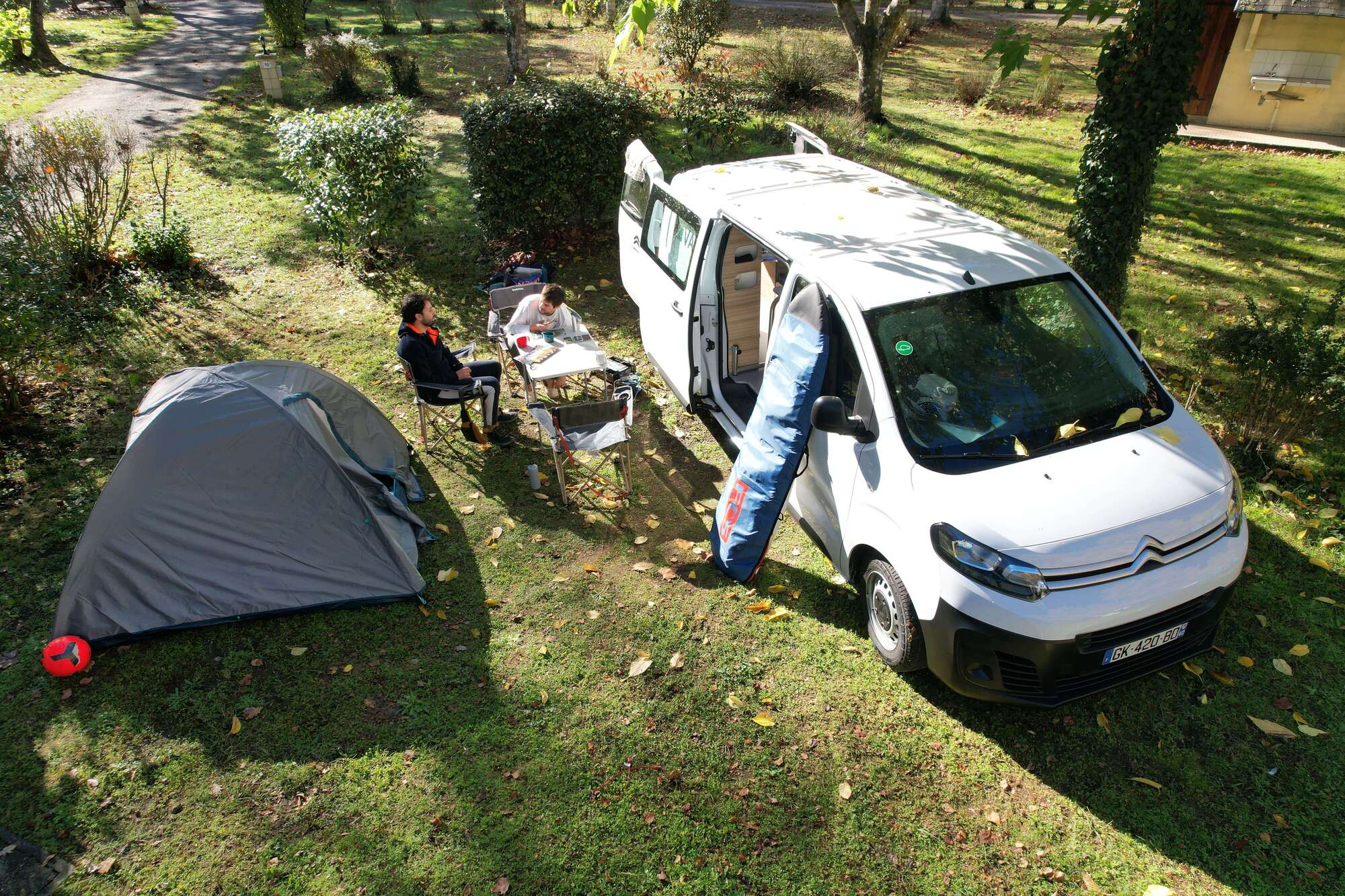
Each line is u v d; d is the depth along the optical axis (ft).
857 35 50.80
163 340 27.02
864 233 17.84
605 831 12.48
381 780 13.39
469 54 74.18
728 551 17.13
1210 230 35.09
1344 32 47.75
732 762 13.51
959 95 59.72
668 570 17.78
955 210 19.17
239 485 16.47
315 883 11.92
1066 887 11.55
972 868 11.82
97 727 14.52
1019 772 13.20
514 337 23.11
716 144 42.52
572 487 20.65
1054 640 12.39
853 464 15.02
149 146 46.55
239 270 32.24
